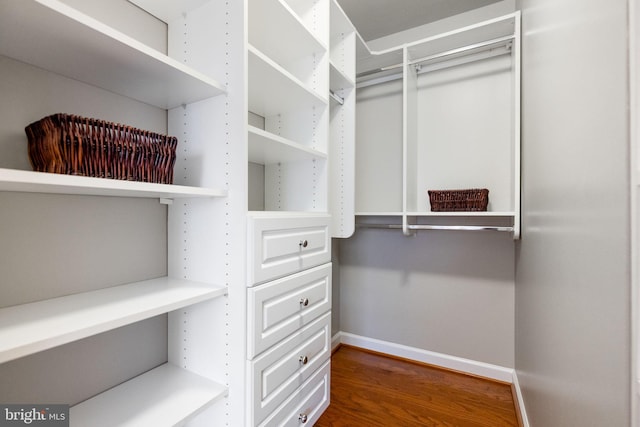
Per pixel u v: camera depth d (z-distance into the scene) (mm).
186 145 1064
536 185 1175
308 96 1300
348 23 1604
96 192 780
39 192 776
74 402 849
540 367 1082
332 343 2252
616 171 538
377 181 2211
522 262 1512
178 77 851
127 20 968
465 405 1585
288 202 1507
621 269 519
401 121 2125
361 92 2275
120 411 833
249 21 1161
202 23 1010
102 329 650
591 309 642
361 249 2281
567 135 803
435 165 2006
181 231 1078
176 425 792
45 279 795
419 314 2082
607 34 572
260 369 950
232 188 952
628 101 496
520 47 1519
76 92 859
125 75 835
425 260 2062
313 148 1433
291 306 1104
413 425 1431
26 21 594
